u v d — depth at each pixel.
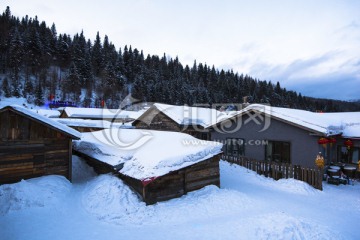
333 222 7.77
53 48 92.88
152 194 8.57
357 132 15.51
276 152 15.48
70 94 73.44
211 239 6.10
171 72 114.19
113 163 10.16
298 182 12.06
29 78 74.56
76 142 14.38
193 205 8.46
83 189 10.06
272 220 6.67
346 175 14.44
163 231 6.65
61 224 6.98
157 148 10.64
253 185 12.33
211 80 109.31
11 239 5.99
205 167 10.32
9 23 96.81
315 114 18.98
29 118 9.52
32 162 9.63
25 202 7.87
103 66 95.88
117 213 7.77
